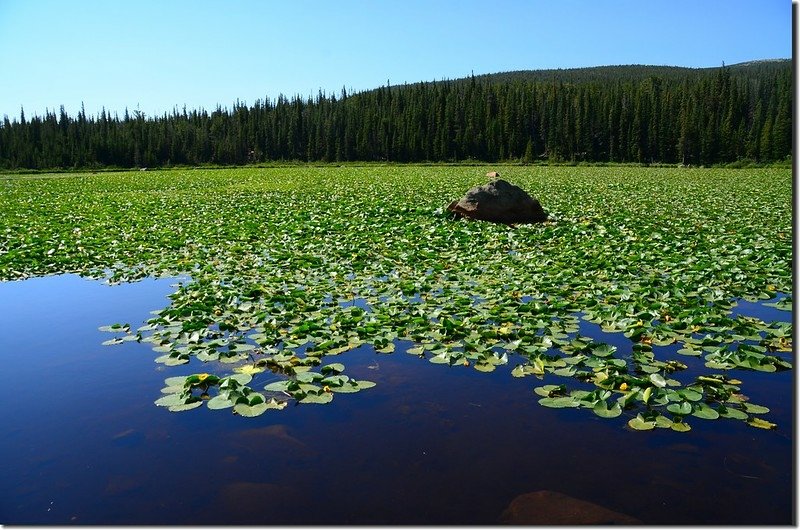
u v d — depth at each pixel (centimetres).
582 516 346
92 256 1245
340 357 620
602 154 8181
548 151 8394
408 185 3284
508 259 1112
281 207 2089
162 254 1250
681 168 6538
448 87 10000
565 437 446
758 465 405
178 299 852
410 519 349
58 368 609
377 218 1683
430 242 1284
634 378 536
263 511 358
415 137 8612
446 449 428
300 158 9469
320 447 433
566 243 1274
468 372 576
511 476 393
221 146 9150
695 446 431
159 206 2255
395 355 626
